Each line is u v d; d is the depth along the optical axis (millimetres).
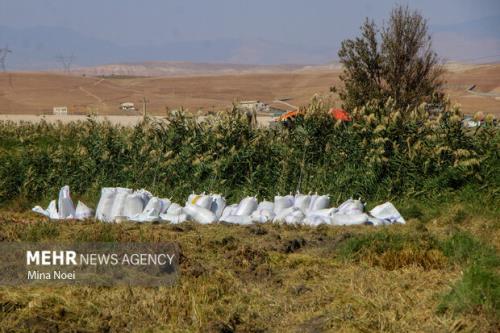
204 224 50375
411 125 63188
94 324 27844
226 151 64875
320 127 64625
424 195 59719
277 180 62531
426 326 27688
